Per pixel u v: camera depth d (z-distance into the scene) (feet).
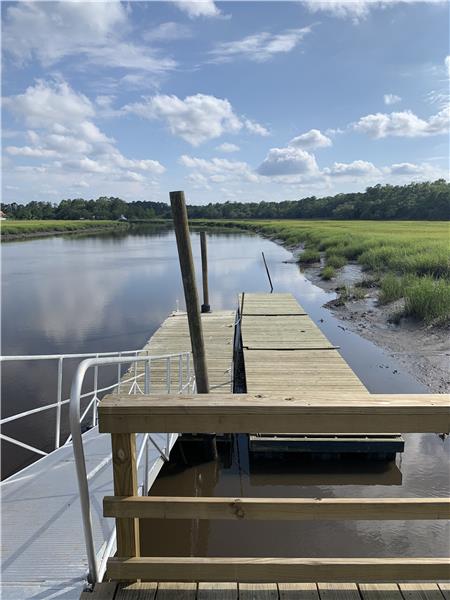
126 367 28.89
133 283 67.77
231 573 5.78
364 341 34.42
